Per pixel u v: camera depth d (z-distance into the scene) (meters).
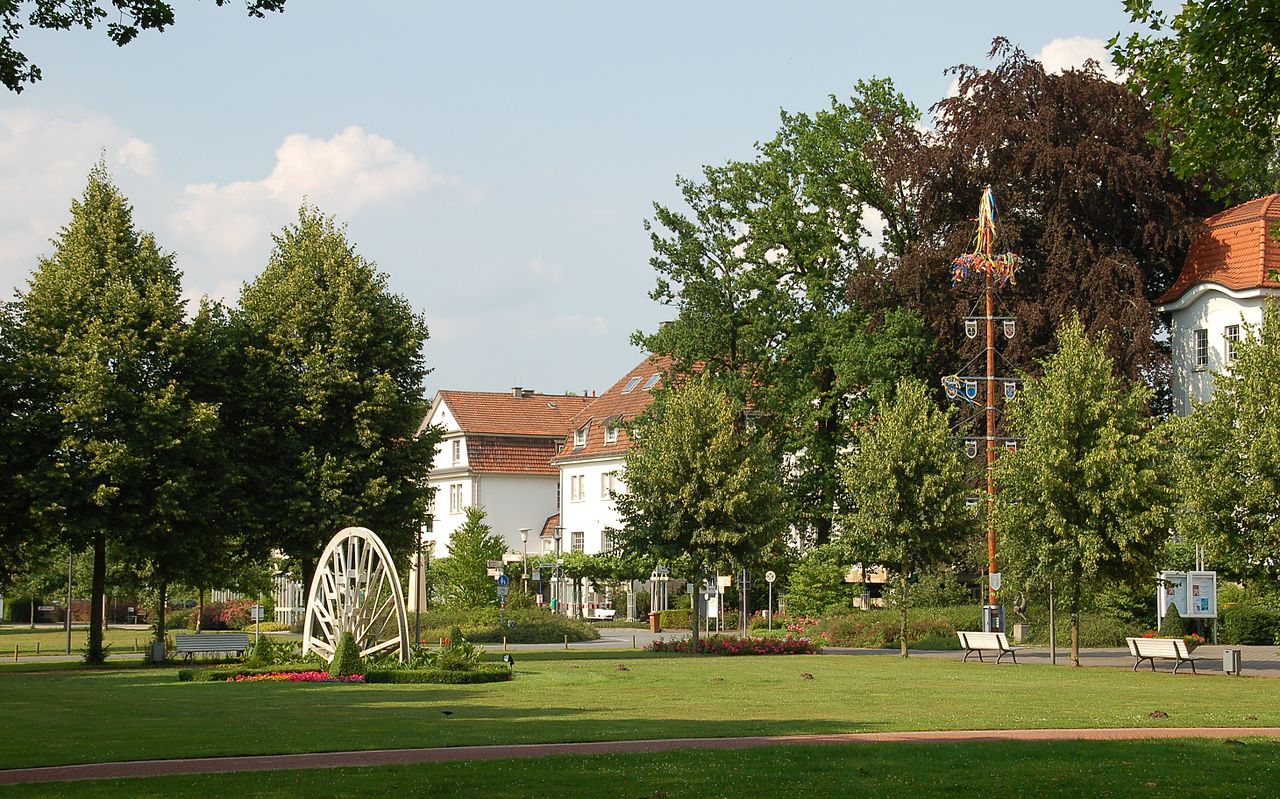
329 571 37.47
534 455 91.75
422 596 41.31
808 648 46.09
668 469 46.78
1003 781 14.94
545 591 83.75
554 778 15.16
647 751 17.77
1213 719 22.19
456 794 14.09
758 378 60.06
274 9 16.70
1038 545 37.78
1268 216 54.19
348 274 46.75
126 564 45.09
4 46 16.59
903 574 42.97
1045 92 55.34
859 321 59.19
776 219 59.41
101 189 43.84
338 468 44.66
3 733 20.52
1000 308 54.66
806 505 60.69
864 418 53.47
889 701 25.89
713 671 35.31
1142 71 18.44
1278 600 33.47
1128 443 37.00
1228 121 18.00
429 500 47.06
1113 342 51.34
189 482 41.22
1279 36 17.08
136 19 16.78
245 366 44.78
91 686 32.41
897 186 58.06
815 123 61.53
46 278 42.16
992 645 40.28
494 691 29.22
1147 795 14.07
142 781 15.17
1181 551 49.69
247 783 14.90
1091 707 24.44
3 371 40.00
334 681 32.97
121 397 40.28
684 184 60.12
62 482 39.06
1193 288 55.06
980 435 56.19
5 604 91.62
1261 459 32.22
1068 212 54.34
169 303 42.62
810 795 14.00
